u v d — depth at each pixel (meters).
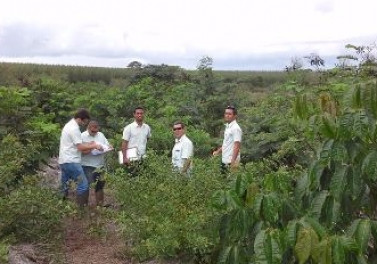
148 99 15.34
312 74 11.89
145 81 18.14
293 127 7.18
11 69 23.78
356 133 3.02
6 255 5.27
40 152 8.90
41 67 39.38
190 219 5.40
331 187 3.17
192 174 6.38
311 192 3.42
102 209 6.46
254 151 9.25
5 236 6.22
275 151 9.19
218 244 4.39
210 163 6.82
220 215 4.48
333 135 3.16
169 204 5.84
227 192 3.69
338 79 8.70
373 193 3.42
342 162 3.23
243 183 3.68
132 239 6.02
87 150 8.49
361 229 2.95
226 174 6.25
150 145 11.32
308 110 3.39
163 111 14.34
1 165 7.11
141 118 9.23
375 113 3.04
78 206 7.56
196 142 11.72
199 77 16.00
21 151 7.70
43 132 9.29
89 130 8.87
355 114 3.05
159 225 5.53
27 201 6.37
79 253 6.36
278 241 2.98
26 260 5.75
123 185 6.29
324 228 3.02
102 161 8.91
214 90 15.72
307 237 2.85
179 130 8.48
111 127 13.77
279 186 3.63
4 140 7.86
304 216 3.14
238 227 3.61
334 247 2.84
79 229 7.25
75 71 39.47
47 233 6.51
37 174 7.99
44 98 13.81
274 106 11.17
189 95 15.56
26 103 11.63
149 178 6.60
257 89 22.89
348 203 3.31
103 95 15.67
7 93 10.01
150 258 5.94
